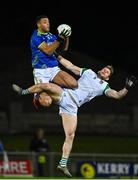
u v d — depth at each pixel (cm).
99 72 2306
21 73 7138
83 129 6438
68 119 2255
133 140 6162
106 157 4000
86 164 3988
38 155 3969
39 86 2214
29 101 6669
